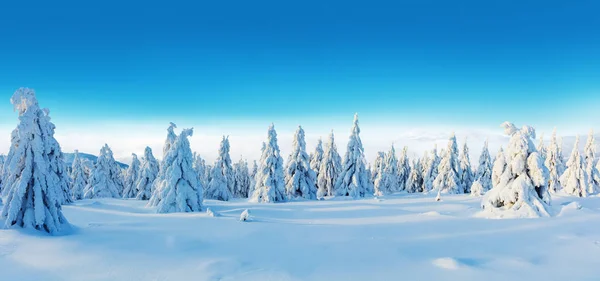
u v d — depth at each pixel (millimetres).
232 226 16266
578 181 40062
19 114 14469
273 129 37156
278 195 36219
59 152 31281
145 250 11281
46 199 14242
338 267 9305
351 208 25641
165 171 26469
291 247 11836
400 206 27250
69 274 8789
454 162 54031
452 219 18500
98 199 39375
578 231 13664
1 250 10766
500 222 16953
